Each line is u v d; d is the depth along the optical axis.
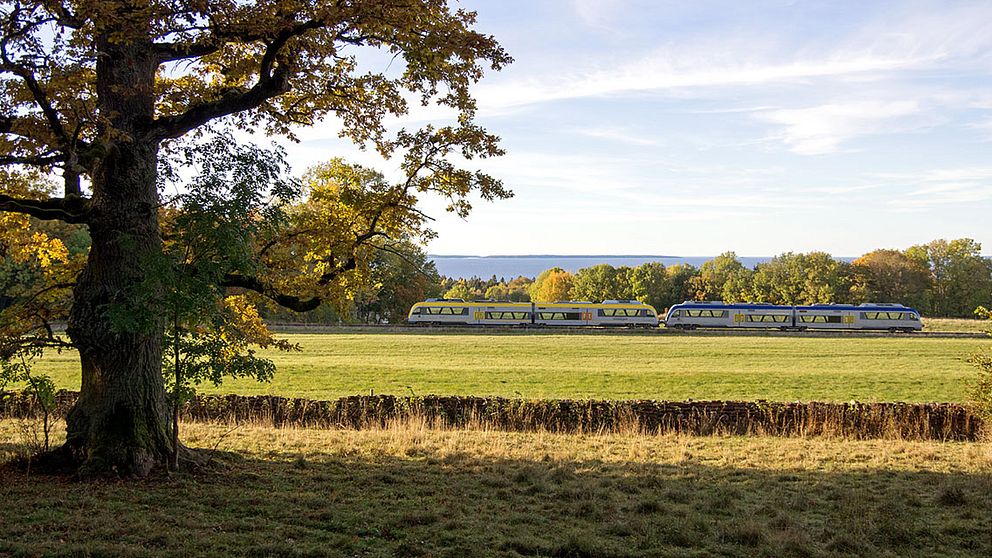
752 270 119.94
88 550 7.79
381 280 16.12
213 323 10.27
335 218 13.90
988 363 18.03
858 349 54.16
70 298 12.91
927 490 11.74
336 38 12.36
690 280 119.19
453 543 8.67
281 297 13.71
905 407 18.86
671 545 8.77
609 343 58.94
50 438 15.45
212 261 10.07
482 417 19.38
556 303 80.12
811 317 77.12
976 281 106.25
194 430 16.91
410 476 12.29
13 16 9.73
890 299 106.62
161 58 12.11
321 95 13.89
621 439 16.98
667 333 71.50
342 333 66.69
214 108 11.74
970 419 18.36
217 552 7.95
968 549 8.79
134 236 11.08
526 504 10.59
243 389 28.81
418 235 14.30
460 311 79.19
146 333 10.18
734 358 47.25
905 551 8.66
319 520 9.45
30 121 10.77
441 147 13.59
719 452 15.16
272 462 13.19
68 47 10.25
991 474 12.86
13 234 13.66
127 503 9.73
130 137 10.52
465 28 12.48
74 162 10.23
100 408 11.16
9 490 10.12
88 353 11.09
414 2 11.27
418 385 30.98
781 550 8.53
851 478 12.68
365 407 19.64
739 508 10.55
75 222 11.29
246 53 13.55
